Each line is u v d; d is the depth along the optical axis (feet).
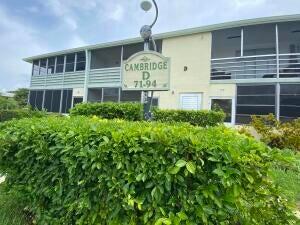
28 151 8.59
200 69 43.16
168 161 5.84
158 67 12.64
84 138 6.90
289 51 42.96
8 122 10.47
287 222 6.25
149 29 14.34
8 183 9.52
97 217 6.65
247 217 6.01
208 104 41.86
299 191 12.47
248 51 45.19
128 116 20.35
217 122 27.89
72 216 7.33
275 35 39.60
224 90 40.91
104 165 6.40
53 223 7.73
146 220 5.81
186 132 6.54
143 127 7.11
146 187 5.90
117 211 6.14
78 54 59.88
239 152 5.53
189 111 27.30
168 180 5.62
